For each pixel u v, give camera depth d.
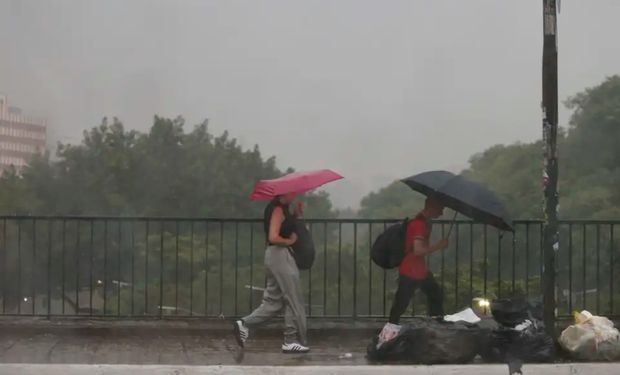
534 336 8.55
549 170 8.82
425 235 9.08
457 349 8.50
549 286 8.87
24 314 10.71
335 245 12.35
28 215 11.30
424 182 8.89
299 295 9.28
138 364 8.68
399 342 8.70
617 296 12.84
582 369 8.31
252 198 9.28
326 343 10.26
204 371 8.26
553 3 8.68
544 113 8.80
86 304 12.84
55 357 9.19
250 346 9.92
